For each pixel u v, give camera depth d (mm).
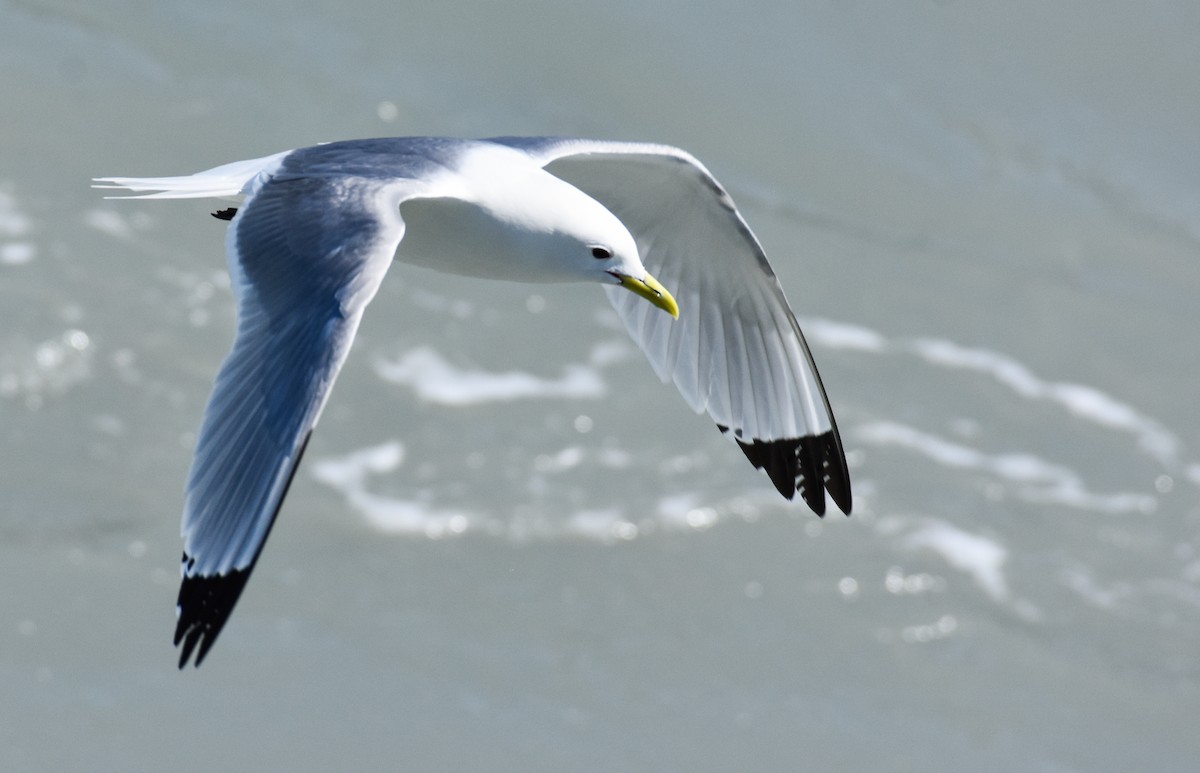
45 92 17594
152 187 8617
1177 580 14672
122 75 18016
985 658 13648
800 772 12352
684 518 14617
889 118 19719
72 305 15398
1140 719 13203
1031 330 17312
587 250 9188
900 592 14172
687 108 19188
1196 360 17203
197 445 7402
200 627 7043
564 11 19938
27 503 13711
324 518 14156
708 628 13625
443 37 19406
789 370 10234
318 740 12102
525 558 14070
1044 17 21391
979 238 18406
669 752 12422
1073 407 16516
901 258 17953
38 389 14672
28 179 16641
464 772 12008
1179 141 20234
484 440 15117
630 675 13117
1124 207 19219
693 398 10414
